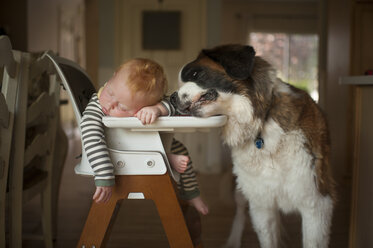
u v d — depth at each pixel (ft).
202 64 4.35
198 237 4.74
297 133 4.47
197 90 4.23
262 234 5.04
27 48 19.54
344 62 13.52
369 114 5.35
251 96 4.32
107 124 3.75
